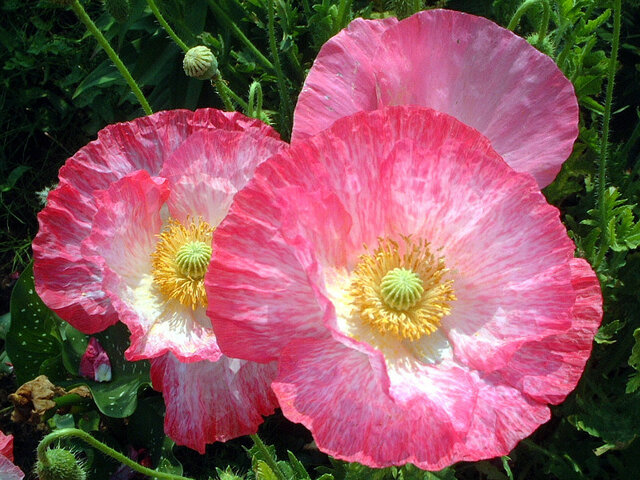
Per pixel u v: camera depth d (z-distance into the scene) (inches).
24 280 9.6
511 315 6.5
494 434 6.1
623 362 9.3
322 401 6.0
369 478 7.3
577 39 8.6
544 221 6.4
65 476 7.1
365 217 6.6
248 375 7.1
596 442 8.9
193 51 8.7
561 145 7.2
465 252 6.6
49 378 9.7
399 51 7.2
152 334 7.6
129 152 8.1
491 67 7.2
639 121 11.5
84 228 7.9
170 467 9.0
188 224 8.0
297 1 11.2
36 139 13.1
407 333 6.6
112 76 11.8
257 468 7.7
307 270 5.8
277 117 10.6
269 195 6.2
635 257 9.0
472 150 6.4
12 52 13.2
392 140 6.4
